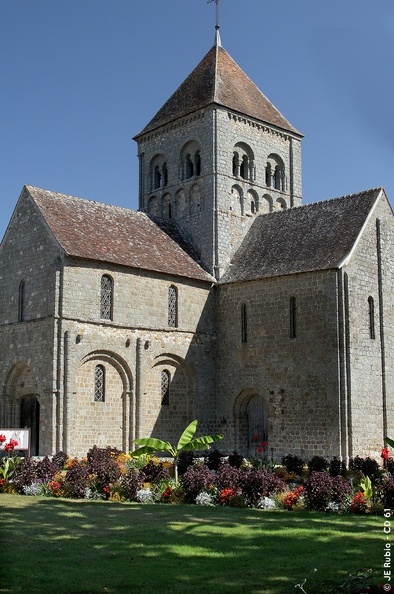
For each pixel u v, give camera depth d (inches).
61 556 694.5
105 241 1781.5
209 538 783.1
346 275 1684.3
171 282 1855.3
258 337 1838.1
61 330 1624.0
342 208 1870.1
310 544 752.3
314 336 1710.1
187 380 1878.7
